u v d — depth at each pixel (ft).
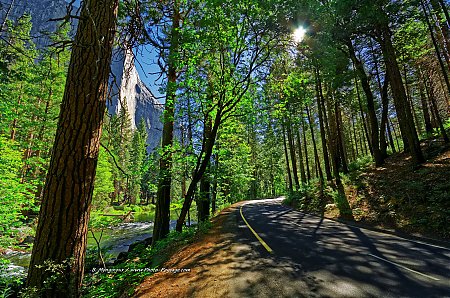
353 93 79.00
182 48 31.04
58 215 9.84
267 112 39.01
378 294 13.94
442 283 15.12
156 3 25.30
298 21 32.27
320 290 14.73
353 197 50.14
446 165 41.11
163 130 38.63
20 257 44.83
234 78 35.45
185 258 24.08
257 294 14.67
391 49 50.42
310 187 81.76
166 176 37.29
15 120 64.75
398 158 63.82
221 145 53.47
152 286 17.67
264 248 25.39
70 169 10.19
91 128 10.87
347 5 41.73
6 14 19.17
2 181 36.86
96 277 18.15
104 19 11.99
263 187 214.90
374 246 24.59
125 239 63.52
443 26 52.03
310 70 57.31
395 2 44.29
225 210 79.46
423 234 27.78
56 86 57.72
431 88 69.21
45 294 9.25
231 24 31.17
